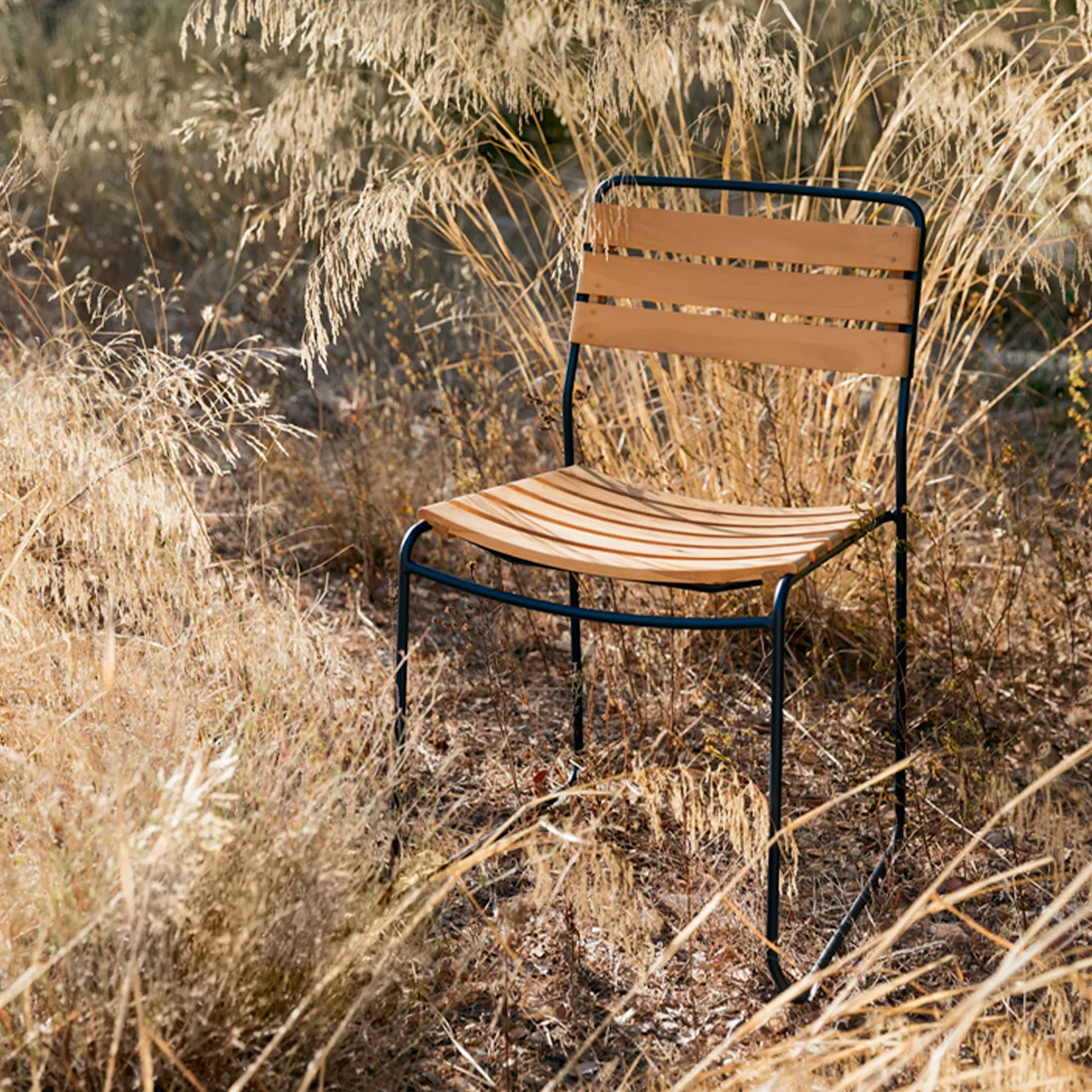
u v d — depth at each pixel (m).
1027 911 2.03
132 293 5.08
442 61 2.96
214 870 1.58
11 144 5.55
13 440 2.49
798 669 2.92
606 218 2.44
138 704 1.99
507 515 2.08
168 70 5.86
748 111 3.04
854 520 2.11
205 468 3.90
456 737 2.57
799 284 2.31
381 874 1.85
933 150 2.97
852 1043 1.56
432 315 4.87
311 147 3.11
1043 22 2.96
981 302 3.08
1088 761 2.52
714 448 3.15
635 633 2.82
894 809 2.31
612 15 2.82
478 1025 1.78
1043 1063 1.51
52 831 1.69
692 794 1.93
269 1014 1.57
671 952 1.56
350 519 3.55
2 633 2.23
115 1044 1.31
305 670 2.24
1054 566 2.79
